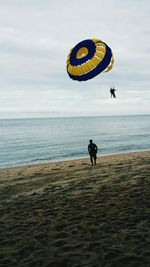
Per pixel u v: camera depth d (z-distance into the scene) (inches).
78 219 248.5
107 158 840.9
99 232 210.4
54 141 2010.3
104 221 235.1
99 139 2011.6
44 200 339.6
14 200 355.3
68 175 538.0
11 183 498.6
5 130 4033.0
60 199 337.4
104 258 167.0
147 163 603.5
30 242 203.9
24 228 237.0
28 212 288.8
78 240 199.0
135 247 177.3
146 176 434.6
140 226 213.8
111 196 326.6
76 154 1233.4
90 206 290.5
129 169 533.0
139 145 1485.0
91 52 392.2
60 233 216.8
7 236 220.5
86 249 182.4
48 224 242.1
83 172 558.9
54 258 174.1
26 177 561.3
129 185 378.6
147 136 2121.1
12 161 1108.5
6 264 171.3
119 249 176.7
